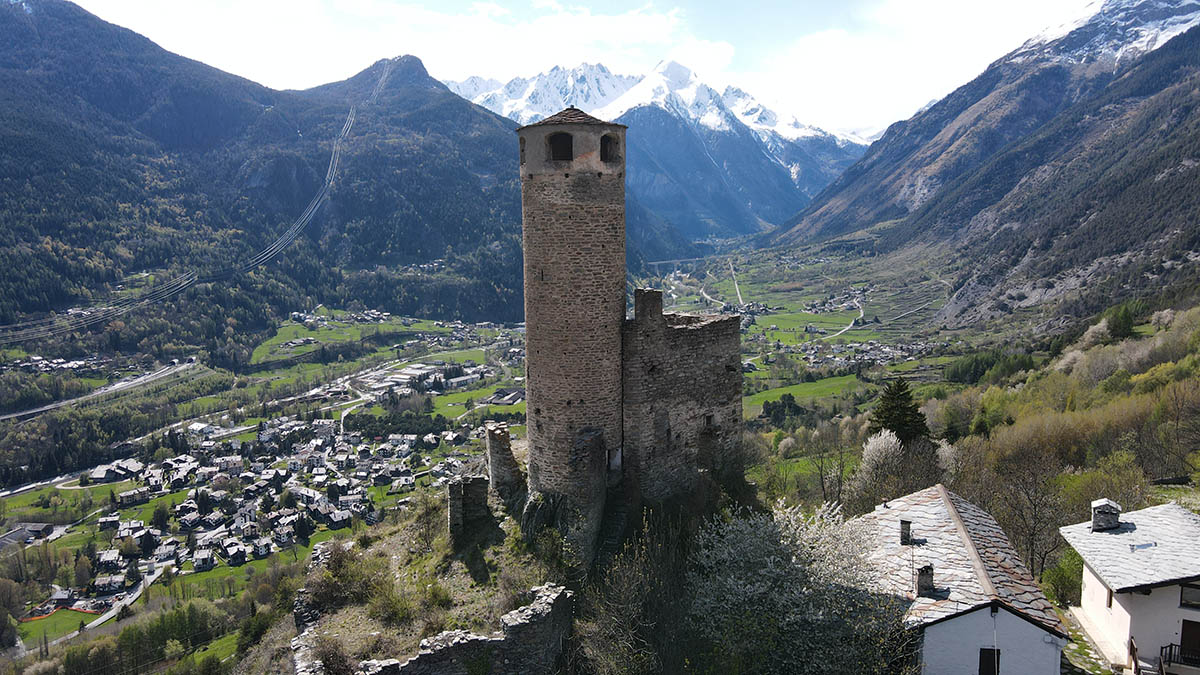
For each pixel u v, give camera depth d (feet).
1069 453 236.63
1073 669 98.78
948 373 456.04
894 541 105.81
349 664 91.50
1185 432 216.13
